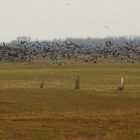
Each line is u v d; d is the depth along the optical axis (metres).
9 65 122.50
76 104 39.94
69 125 30.23
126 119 32.56
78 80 53.84
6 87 55.84
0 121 31.31
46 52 143.50
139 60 136.50
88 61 134.00
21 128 29.06
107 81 68.12
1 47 138.50
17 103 39.81
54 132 28.09
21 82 66.12
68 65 120.69
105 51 144.12
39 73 87.69
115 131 28.55
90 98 44.00
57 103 40.31
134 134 27.81
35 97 44.06
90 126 30.00
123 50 145.00
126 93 48.69
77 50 150.12
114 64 122.94
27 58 134.50
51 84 62.16
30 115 33.94
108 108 37.88
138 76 78.06
